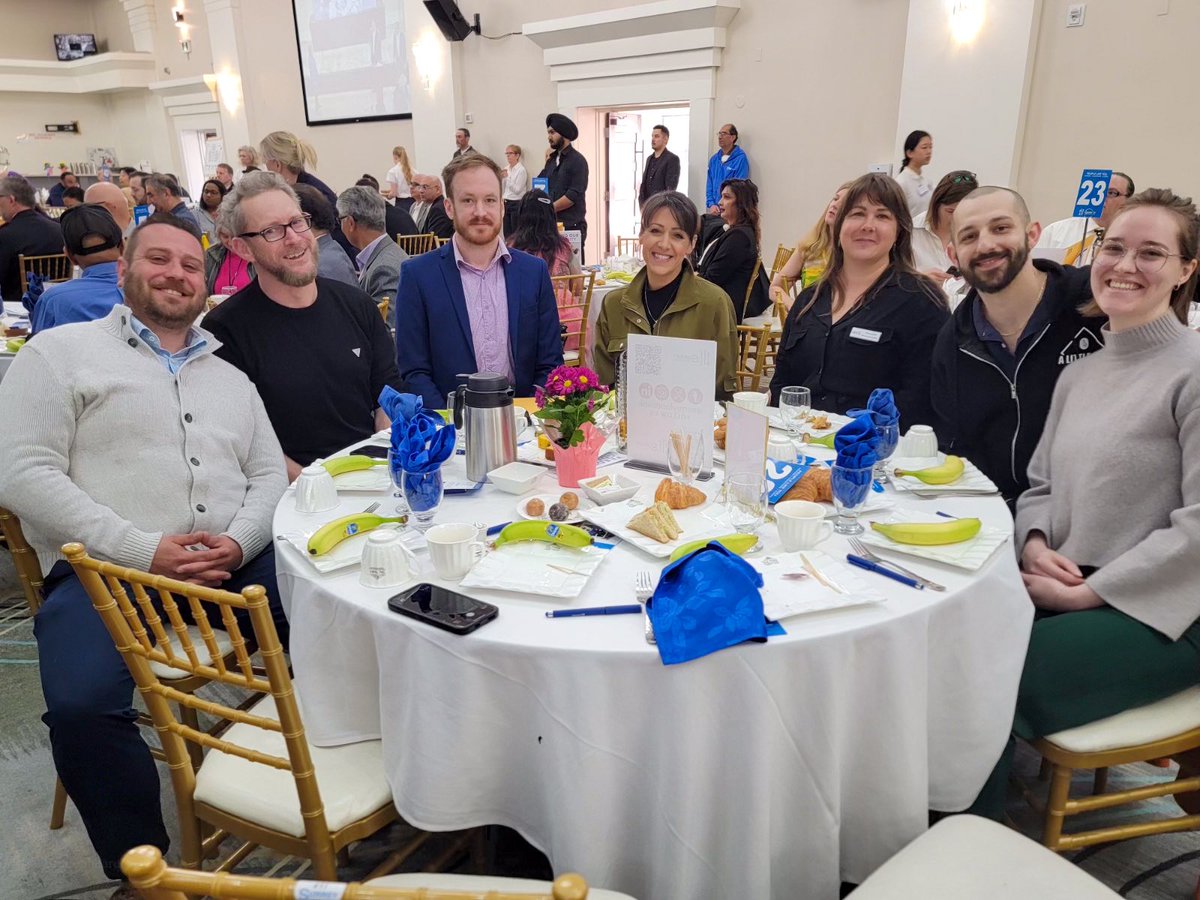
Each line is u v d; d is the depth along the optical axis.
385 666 1.12
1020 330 1.86
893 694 1.09
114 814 1.43
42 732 2.01
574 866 1.08
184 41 11.95
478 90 8.34
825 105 5.89
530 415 2.09
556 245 4.11
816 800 1.09
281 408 2.09
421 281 2.45
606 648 1.02
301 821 1.14
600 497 1.49
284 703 1.04
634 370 1.65
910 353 2.20
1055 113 4.82
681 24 6.39
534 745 1.08
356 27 9.38
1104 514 1.47
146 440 1.67
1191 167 4.40
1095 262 1.50
